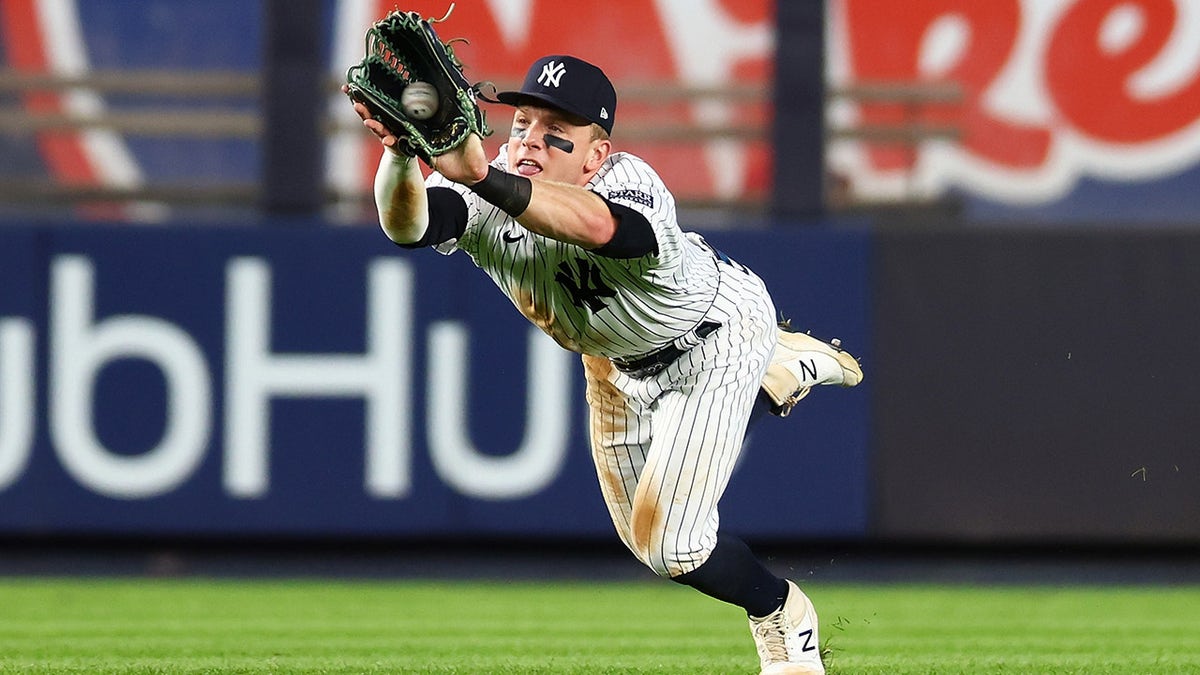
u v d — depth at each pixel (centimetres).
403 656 1886
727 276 1329
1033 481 2772
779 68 2839
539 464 2788
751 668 1764
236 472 2795
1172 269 2764
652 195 1162
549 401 2784
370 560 2912
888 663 1814
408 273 2792
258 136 3147
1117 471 2766
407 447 2791
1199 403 2753
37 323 2780
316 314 2792
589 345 1298
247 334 2794
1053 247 2772
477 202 1201
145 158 3147
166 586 2781
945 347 2775
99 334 2783
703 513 1302
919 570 2864
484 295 2788
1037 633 2156
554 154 1192
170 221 2798
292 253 2792
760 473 2775
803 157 2839
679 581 1350
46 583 2814
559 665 1788
